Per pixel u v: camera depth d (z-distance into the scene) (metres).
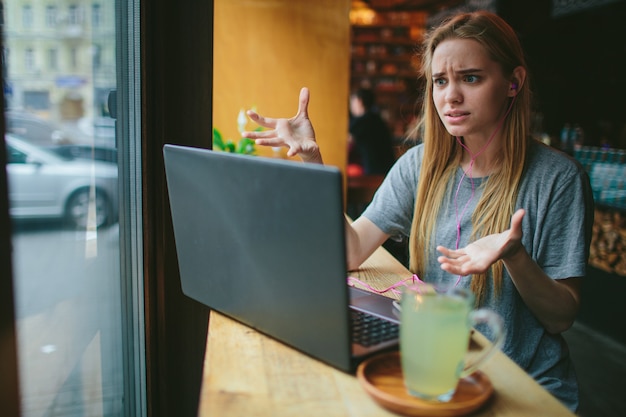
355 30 8.65
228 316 0.98
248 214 0.84
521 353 1.24
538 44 4.57
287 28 3.54
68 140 1.16
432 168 1.38
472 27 1.22
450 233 1.34
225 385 0.75
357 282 1.24
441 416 0.68
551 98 4.51
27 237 1.04
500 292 1.24
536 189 1.26
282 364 0.82
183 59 1.45
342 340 0.76
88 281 1.27
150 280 1.41
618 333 3.33
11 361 0.73
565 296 1.13
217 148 3.01
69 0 1.13
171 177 0.99
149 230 1.39
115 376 1.42
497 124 1.28
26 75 0.98
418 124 1.53
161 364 1.47
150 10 1.33
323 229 0.73
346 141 3.73
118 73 1.33
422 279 1.41
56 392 1.15
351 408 0.71
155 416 1.48
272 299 0.85
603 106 4.07
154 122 1.38
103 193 1.34
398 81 8.77
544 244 1.25
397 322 0.91
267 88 3.57
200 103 1.48
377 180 4.42
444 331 0.68
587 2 3.67
